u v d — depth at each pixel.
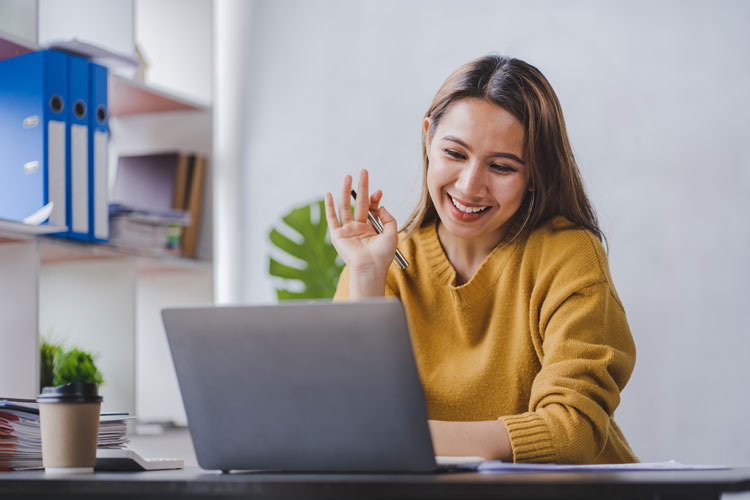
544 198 1.51
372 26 3.08
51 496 0.99
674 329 2.70
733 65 2.70
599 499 0.80
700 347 2.68
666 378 2.70
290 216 2.99
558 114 1.49
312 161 3.12
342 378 0.95
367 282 1.45
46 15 2.34
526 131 1.46
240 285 3.17
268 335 0.96
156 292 2.75
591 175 2.80
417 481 0.82
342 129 3.10
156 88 2.54
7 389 2.03
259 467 1.02
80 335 2.38
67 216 2.13
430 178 1.52
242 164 3.21
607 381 1.28
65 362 2.20
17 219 2.08
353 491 0.83
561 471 0.96
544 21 2.88
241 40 3.25
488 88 1.46
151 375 2.71
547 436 1.14
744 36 2.70
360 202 1.51
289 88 3.17
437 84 2.99
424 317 1.58
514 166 1.46
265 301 3.12
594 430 1.20
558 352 1.32
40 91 2.08
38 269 2.03
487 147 1.45
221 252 3.21
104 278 2.37
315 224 2.99
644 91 2.77
